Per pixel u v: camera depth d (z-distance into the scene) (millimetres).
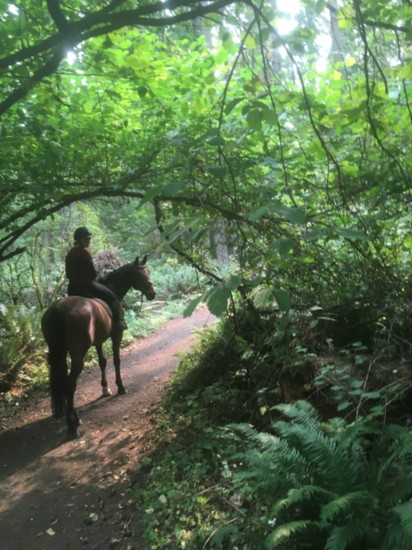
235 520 4168
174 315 15609
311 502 3457
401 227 5199
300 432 3715
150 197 2602
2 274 12859
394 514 3041
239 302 6906
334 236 4223
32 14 4129
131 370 10484
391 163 3879
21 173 5547
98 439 7039
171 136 5520
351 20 3406
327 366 4844
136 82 4852
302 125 4625
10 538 4863
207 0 3316
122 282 9320
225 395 6781
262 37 3143
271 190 3777
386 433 3699
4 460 6688
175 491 4926
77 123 5777
